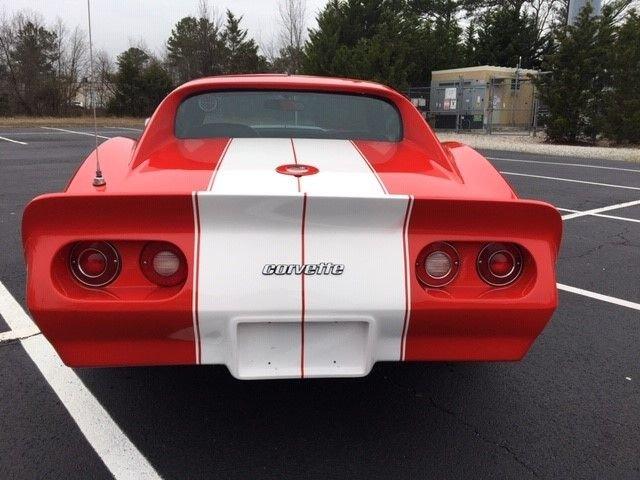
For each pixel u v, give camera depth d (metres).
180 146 2.80
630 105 16.58
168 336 2.07
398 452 2.40
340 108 3.22
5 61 44.50
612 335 3.62
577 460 2.36
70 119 34.38
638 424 2.63
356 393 2.87
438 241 2.10
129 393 2.83
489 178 2.57
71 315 2.00
